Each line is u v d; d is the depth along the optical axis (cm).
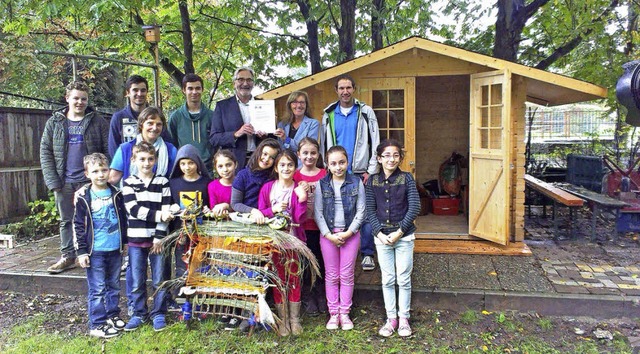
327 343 355
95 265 374
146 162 365
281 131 431
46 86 1205
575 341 352
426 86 780
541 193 675
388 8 805
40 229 698
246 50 870
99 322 378
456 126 778
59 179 475
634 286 416
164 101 1238
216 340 360
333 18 837
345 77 467
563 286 418
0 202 715
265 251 348
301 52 931
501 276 446
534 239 599
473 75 549
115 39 713
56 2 603
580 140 1442
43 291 473
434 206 727
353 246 375
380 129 571
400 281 365
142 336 368
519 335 363
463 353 338
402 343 353
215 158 382
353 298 424
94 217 369
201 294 360
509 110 500
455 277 444
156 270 385
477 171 553
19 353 351
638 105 288
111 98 1309
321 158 420
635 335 359
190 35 795
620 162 1095
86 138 474
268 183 375
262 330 373
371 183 373
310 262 359
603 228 665
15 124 738
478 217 552
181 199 354
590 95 525
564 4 806
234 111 447
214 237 353
